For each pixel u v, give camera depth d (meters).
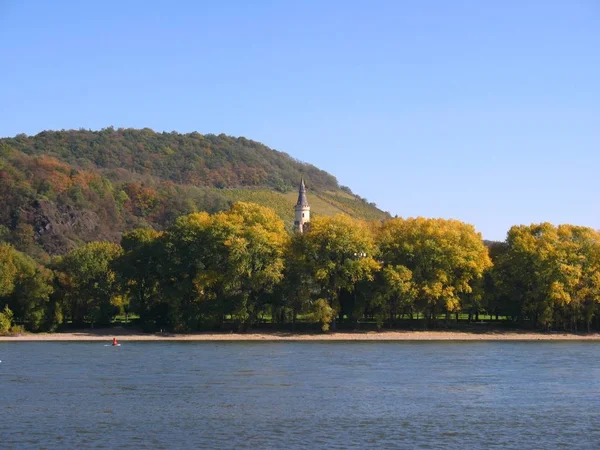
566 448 68.50
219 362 123.56
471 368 117.81
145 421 77.62
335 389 96.75
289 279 179.38
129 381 102.25
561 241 187.88
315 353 139.50
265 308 179.25
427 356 135.25
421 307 183.88
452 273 183.50
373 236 192.50
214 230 177.25
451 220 191.25
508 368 118.06
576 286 185.62
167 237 184.75
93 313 183.12
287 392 94.31
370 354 138.12
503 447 68.69
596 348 153.38
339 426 75.81
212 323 178.38
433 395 92.88
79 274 189.12
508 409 84.50
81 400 88.38
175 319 177.88
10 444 68.44
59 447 67.62
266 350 145.38
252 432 73.25
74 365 118.75
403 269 177.62
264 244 176.50
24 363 121.25
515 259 188.50
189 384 99.94
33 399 88.88
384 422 77.69
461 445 69.12
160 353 137.88
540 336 182.88
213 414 81.06
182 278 180.88
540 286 182.50
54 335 173.50
